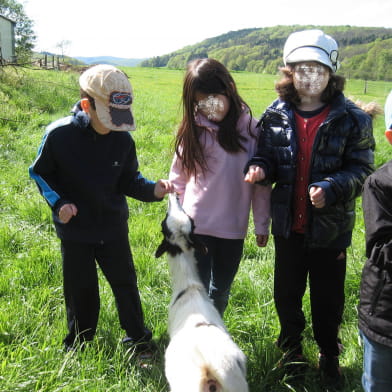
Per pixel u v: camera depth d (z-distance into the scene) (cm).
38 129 1112
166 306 380
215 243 331
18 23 4612
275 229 311
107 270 327
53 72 2295
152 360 329
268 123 312
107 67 288
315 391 305
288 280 323
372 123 304
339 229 296
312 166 295
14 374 279
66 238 308
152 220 572
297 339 331
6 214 572
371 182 221
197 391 222
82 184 298
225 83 303
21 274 415
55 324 348
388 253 212
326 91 295
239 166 321
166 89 3091
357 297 408
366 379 234
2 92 1297
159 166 816
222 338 244
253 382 306
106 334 341
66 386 273
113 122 279
